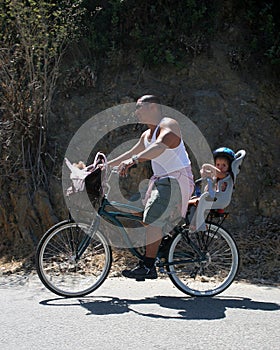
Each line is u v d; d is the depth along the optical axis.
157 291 6.62
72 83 9.50
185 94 9.50
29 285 6.80
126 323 5.47
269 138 9.21
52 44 8.55
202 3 10.12
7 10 8.52
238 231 8.19
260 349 4.89
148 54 9.77
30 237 7.95
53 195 8.31
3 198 8.21
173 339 5.08
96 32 9.86
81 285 6.40
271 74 9.94
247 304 6.14
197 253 6.48
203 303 6.16
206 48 9.99
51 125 9.02
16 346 4.90
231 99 9.54
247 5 10.40
